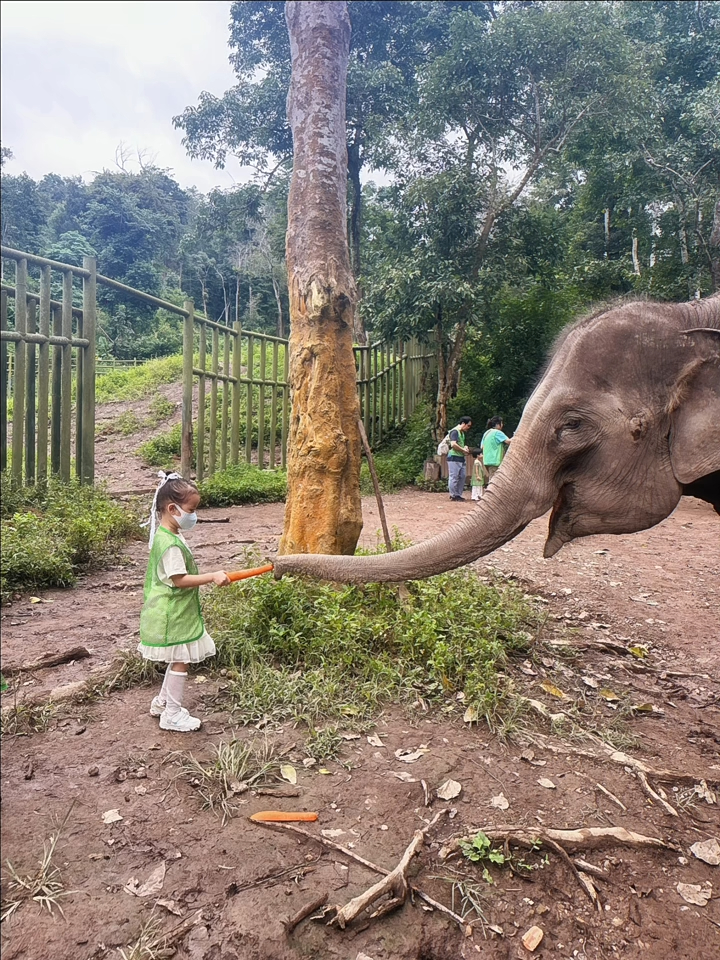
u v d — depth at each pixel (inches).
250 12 709.9
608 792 118.4
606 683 166.7
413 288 585.6
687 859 104.2
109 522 283.9
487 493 105.3
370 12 693.3
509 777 121.6
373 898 89.4
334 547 209.0
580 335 107.8
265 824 104.0
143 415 781.9
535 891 95.4
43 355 343.6
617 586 258.5
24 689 146.4
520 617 198.8
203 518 381.4
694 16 725.3
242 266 2042.3
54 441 360.8
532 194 642.8
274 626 166.6
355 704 141.6
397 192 652.1
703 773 129.2
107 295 1747.0
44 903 86.7
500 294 666.8
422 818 108.1
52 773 115.6
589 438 104.0
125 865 94.5
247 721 134.6
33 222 1593.3
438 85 558.6
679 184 628.1
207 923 85.4
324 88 216.1
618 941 88.7
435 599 189.3
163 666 156.9
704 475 101.0
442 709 142.9
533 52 525.3
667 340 105.1
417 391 862.5
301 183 216.2
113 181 1993.1
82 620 195.6
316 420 208.2
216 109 762.2
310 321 210.1
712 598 246.4
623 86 529.3
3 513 293.0
